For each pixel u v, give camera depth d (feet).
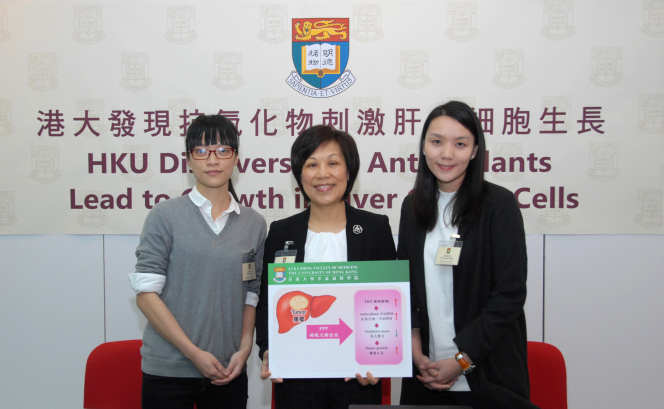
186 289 4.38
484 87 6.78
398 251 4.65
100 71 6.90
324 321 3.88
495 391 3.79
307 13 6.81
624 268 6.88
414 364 4.37
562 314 6.98
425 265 4.30
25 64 6.89
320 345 3.85
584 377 6.99
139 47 6.87
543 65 6.72
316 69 6.86
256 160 7.00
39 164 6.97
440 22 6.75
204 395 4.52
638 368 6.93
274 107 6.92
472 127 3.88
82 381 7.20
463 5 6.71
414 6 6.75
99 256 7.10
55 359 7.19
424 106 6.84
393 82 6.84
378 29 6.79
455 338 3.85
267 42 6.86
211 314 4.38
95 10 6.84
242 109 6.93
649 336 6.91
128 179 6.98
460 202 4.06
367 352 3.84
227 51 6.87
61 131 6.95
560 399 4.97
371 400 4.27
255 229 4.96
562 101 6.73
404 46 6.79
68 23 6.86
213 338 4.39
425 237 4.34
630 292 6.89
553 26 6.68
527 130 6.79
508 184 6.87
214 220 4.64
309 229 4.49
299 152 4.21
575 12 6.65
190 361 4.36
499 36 6.72
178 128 6.93
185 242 4.40
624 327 6.92
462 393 4.24
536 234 6.91
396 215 6.98
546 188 6.84
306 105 6.91
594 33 6.65
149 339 4.53
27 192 6.98
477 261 3.98
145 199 7.00
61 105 6.93
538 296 6.99
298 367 3.84
